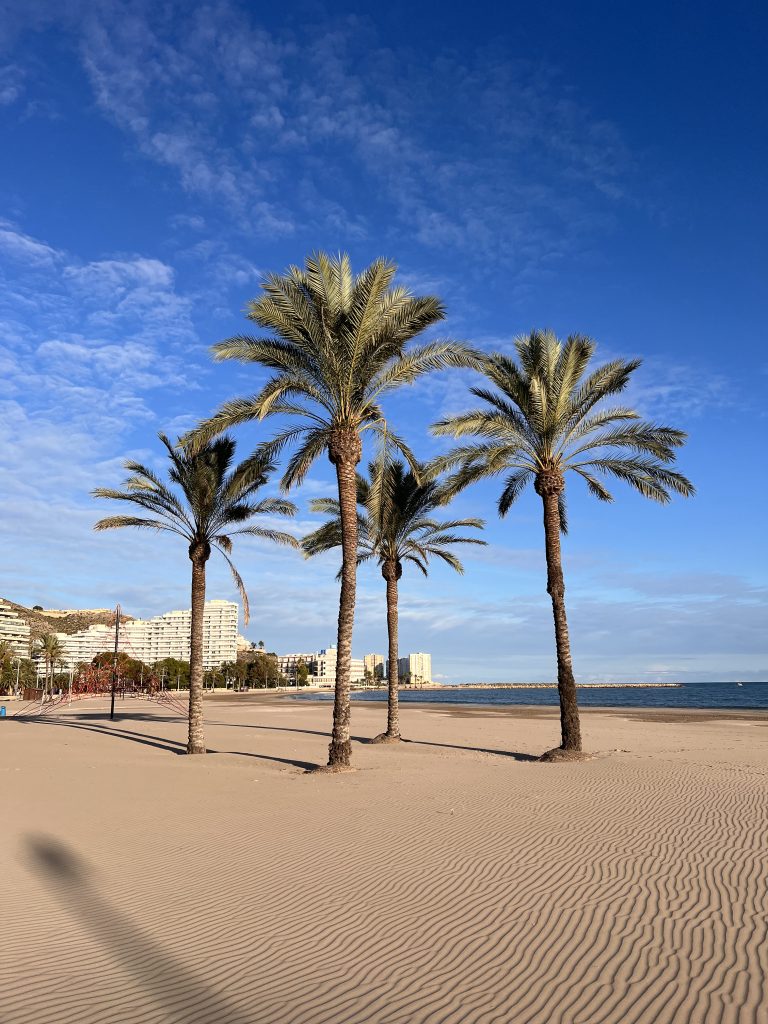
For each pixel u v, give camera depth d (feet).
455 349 67.82
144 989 19.03
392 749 88.07
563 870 28.37
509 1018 16.55
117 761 73.72
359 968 19.90
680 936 21.01
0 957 21.38
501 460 72.84
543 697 518.37
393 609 104.17
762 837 32.65
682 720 166.40
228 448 86.69
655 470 75.36
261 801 47.06
